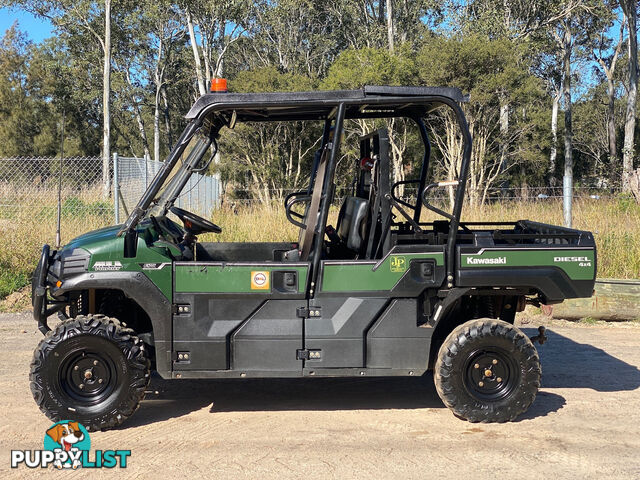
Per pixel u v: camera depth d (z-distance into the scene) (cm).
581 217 995
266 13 3581
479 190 1744
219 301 414
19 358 583
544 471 355
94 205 962
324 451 382
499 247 427
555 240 457
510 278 426
